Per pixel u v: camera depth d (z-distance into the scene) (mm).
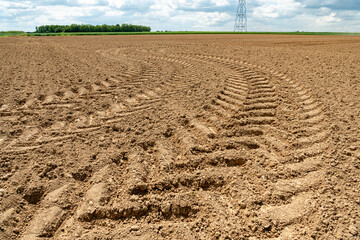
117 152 4191
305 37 35250
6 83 8469
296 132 4891
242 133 4930
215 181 3566
